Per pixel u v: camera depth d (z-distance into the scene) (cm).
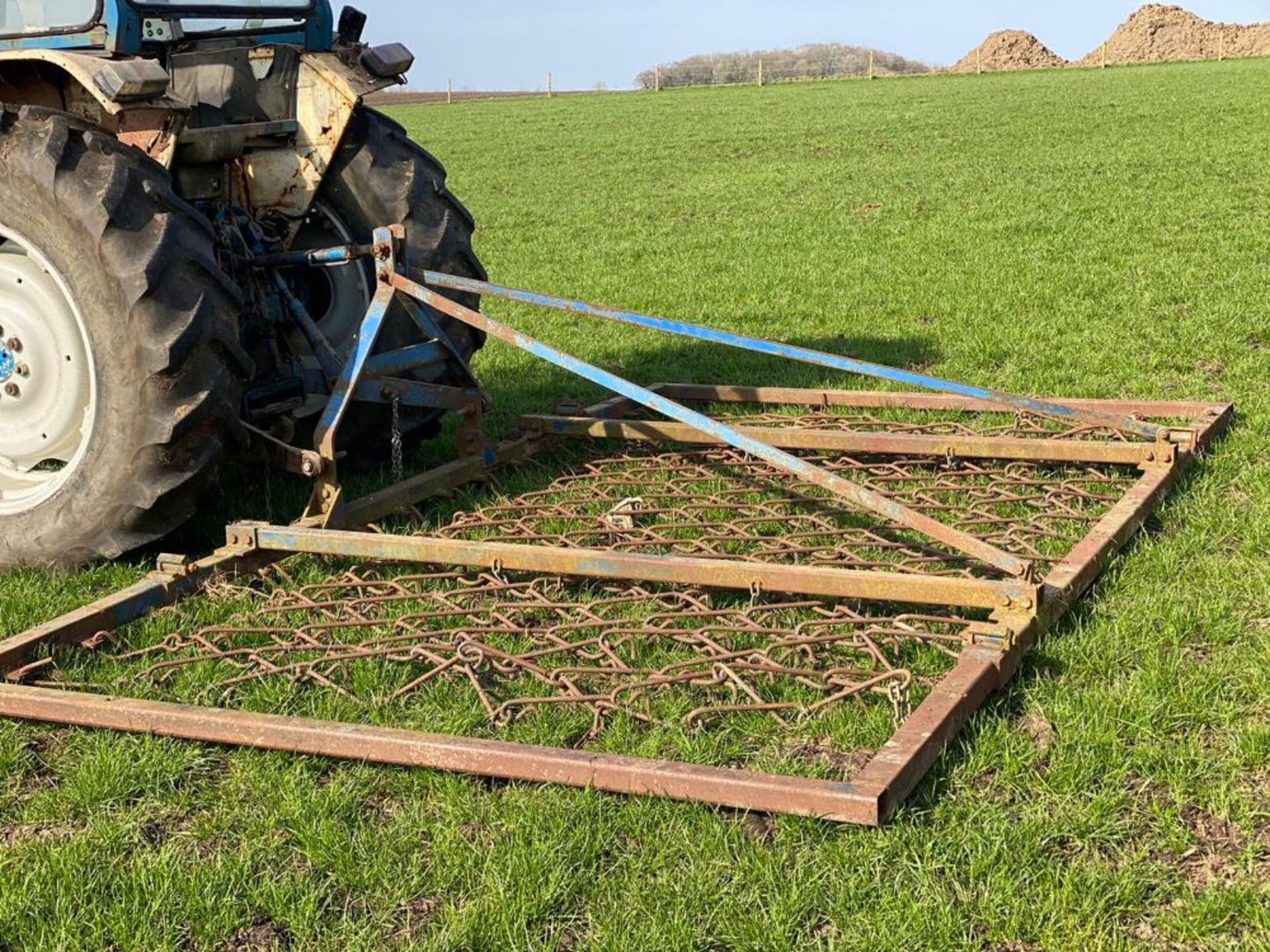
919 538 466
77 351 456
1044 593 369
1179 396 650
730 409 673
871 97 3906
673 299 1061
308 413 555
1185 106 2719
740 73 6656
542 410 698
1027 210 1438
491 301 1087
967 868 269
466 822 297
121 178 436
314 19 568
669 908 261
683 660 372
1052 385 688
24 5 490
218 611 416
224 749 335
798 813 284
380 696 356
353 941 256
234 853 287
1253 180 1545
